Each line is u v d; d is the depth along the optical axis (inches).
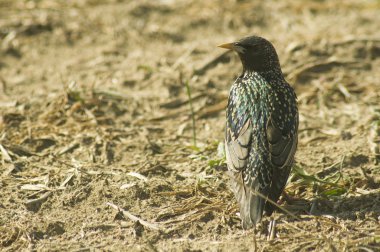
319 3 787.4
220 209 403.2
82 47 693.3
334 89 589.9
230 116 412.2
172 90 593.9
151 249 365.4
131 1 784.3
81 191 421.4
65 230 389.7
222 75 619.8
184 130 534.0
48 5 771.4
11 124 526.0
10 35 704.4
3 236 386.3
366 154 466.9
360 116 545.0
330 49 655.8
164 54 671.1
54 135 508.7
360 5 779.4
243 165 383.2
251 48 444.5
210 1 785.6
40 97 577.9
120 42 701.9
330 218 389.4
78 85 604.1
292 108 412.8
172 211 403.5
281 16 757.9
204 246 368.8
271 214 388.5
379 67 633.6
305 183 428.5
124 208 407.2
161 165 456.8
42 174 451.5
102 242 376.8
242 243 369.4
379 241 362.3
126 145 497.0
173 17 752.3
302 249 361.1
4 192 426.9
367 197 413.1
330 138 504.1
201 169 455.5
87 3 780.0
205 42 697.0
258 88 417.7
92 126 526.6
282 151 385.7
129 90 597.9
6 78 630.5
